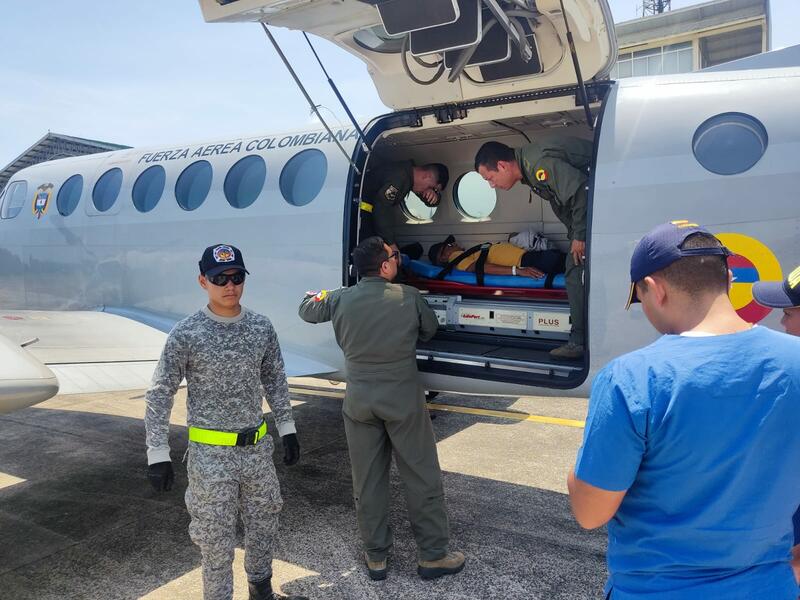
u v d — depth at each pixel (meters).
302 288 4.62
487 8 3.06
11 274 7.05
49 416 7.07
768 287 1.96
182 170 5.53
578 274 3.75
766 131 3.20
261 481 2.79
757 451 1.32
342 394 7.63
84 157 6.79
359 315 3.20
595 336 3.45
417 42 3.11
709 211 3.22
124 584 3.35
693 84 3.47
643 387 1.37
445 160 5.44
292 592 3.20
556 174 3.65
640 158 3.39
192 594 3.24
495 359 3.88
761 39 18.95
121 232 5.85
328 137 4.75
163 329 5.30
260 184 4.98
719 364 1.34
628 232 3.36
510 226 5.34
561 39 3.42
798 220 3.08
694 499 1.36
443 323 4.55
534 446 5.52
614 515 1.52
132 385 3.73
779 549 1.39
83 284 6.24
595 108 4.15
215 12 3.19
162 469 2.63
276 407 2.99
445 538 3.30
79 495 4.64
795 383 1.33
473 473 4.87
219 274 2.66
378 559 3.29
